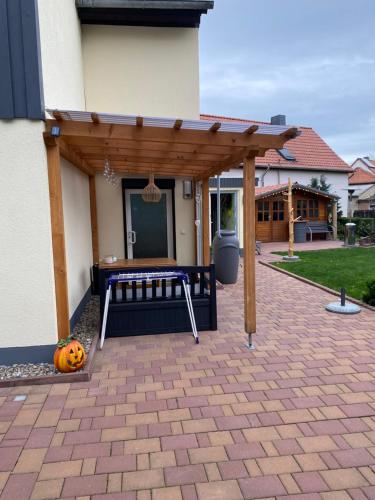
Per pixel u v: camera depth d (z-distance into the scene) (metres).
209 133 4.02
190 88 7.44
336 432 2.80
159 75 7.36
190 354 4.31
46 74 4.02
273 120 18.11
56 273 3.96
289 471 2.41
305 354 4.27
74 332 5.07
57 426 2.92
